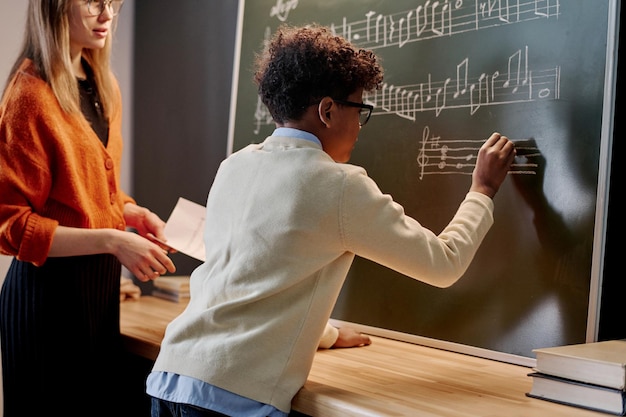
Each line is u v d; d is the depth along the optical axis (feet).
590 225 5.12
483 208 5.21
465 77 5.92
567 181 5.25
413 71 6.31
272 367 4.58
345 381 4.96
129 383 7.07
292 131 4.91
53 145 5.98
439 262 4.75
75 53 6.39
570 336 5.22
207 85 9.09
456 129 5.98
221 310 4.72
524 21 5.55
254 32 7.84
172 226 7.05
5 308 6.29
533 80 5.48
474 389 4.77
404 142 6.35
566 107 5.27
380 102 6.56
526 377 5.13
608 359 4.21
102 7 6.20
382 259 4.63
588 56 5.17
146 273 6.13
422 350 6.00
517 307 5.54
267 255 4.65
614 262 5.21
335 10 7.01
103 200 6.40
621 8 5.08
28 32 6.17
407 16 6.38
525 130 5.50
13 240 5.86
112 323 6.57
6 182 5.84
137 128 10.16
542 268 5.40
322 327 4.76
